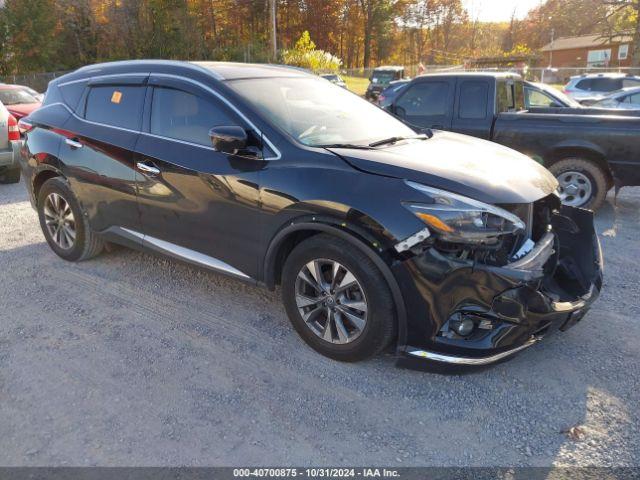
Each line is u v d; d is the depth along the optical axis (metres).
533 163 3.57
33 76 32.97
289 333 3.63
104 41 39.06
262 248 3.38
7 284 4.41
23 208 6.94
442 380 3.11
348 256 2.98
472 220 2.74
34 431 2.68
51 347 3.45
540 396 2.97
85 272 4.64
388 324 2.98
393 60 82.31
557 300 3.09
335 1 67.56
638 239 5.74
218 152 3.52
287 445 2.60
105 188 4.22
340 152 3.19
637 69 27.91
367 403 2.91
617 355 3.38
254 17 58.56
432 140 3.85
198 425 2.73
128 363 3.28
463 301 2.80
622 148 6.10
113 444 2.59
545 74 29.44
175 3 38.91
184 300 4.11
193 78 3.76
